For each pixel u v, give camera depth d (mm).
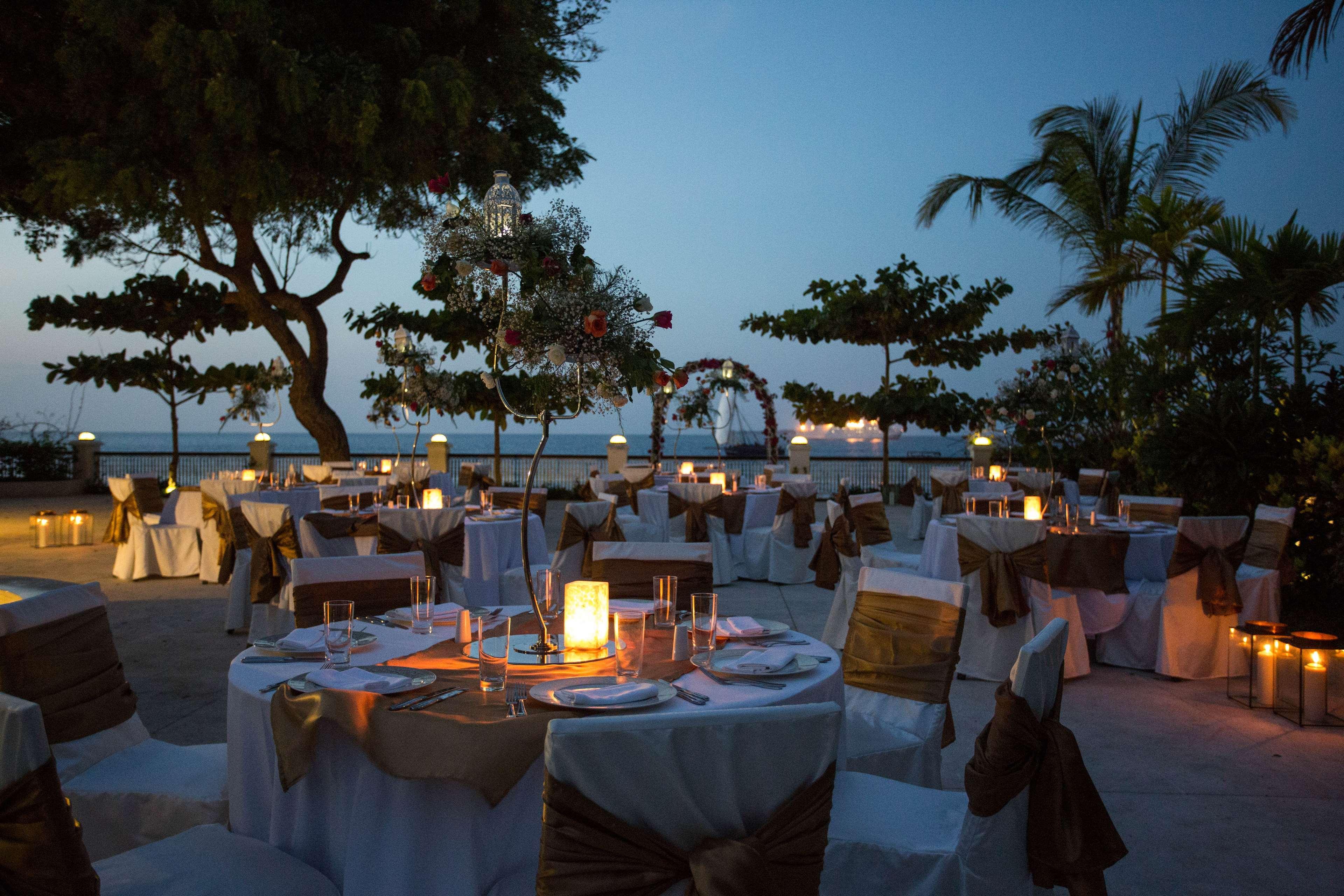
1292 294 7281
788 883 1557
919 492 12094
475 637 3004
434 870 2047
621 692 2182
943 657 3102
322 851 2184
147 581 8578
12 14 11578
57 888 1518
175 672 5410
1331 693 4547
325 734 2160
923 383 16453
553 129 16391
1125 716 4602
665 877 1508
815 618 7055
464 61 13875
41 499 17328
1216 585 5168
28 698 2518
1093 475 10477
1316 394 7293
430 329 14258
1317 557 6973
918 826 2322
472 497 11766
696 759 1506
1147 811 3441
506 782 1944
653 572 4074
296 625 3447
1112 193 13367
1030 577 5086
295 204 14320
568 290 2627
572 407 2781
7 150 13070
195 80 11016
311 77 11188
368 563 3648
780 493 8867
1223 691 5078
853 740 2947
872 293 15555
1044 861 2047
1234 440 7324
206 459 20094
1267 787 3672
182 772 2639
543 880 1497
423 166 13188
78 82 11398
